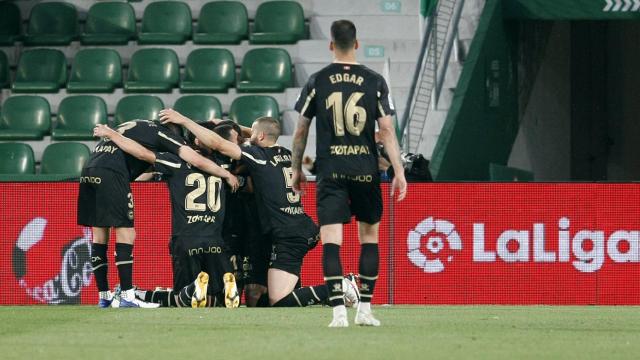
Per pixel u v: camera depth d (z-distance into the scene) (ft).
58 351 57.98
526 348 59.57
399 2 184.44
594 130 207.92
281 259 99.55
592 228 108.68
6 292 110.11
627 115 208.33
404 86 172.04
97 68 177.47
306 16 185.78
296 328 71.72
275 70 174.91
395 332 68.59
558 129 197.36
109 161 97.81
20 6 191.21
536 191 108.78
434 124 162.61
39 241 109.81
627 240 108.58
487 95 162.61
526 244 108.78
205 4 185.68
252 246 102.17
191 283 98.53
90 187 98.58
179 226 99.04
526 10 162.40
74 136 165.99
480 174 160.86
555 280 108.68
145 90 173.17
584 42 205.46
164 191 109.60
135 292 99.96
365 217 73.26
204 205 99.14
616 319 84.38
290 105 171.12
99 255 99.71
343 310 72.33
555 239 108.68
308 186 107.24
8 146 160.45
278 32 182.09
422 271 109.09
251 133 109.60
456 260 108.99
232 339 63.82
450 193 108.99
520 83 174.81
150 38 182.09
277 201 99.14
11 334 68.90
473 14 170.50
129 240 98.84
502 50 165.27
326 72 72.18
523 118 177.88
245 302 104.06
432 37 160.35
